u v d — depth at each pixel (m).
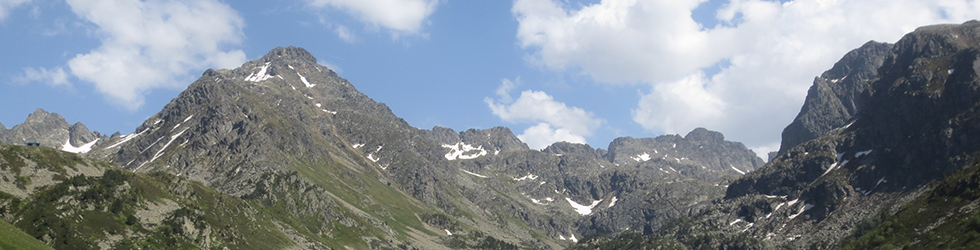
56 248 198.00
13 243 160.00
